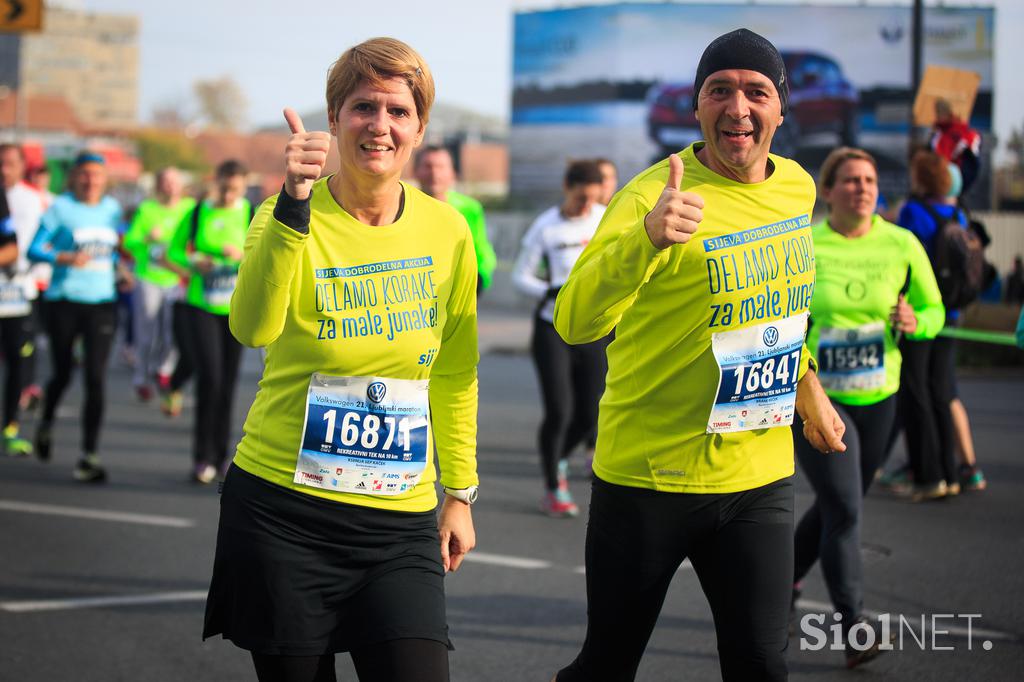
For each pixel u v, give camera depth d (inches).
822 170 210.8
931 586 232.1
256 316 114.1
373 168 117.6
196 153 3676.2
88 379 328.8
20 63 2942.9
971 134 333.1
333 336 119.0
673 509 131.1
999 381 592.1
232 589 120.0
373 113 117.6
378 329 119.9
